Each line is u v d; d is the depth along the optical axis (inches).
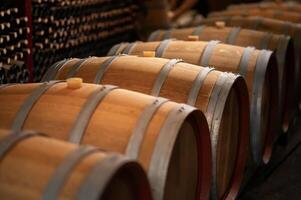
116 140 111.0
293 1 466.9
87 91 121.5
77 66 159.0
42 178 83.8
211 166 141.3
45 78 161.0
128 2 327.6
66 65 162.1
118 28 319.6
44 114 117.7
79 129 112.7
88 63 159.2
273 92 207.5
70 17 245.4
